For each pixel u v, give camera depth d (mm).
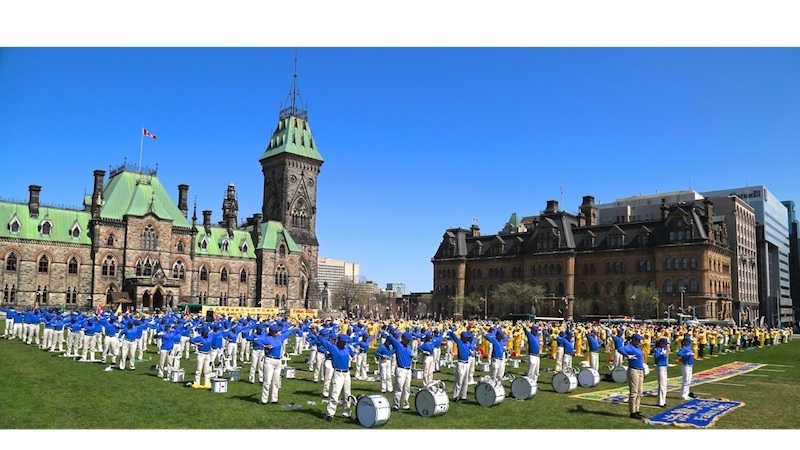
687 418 26703
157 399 29109
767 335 91562
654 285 140500
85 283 123438
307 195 175500
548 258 158625
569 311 151250
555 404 30047
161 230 132500
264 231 157750
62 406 26750
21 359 43938
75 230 123562
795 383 40062
